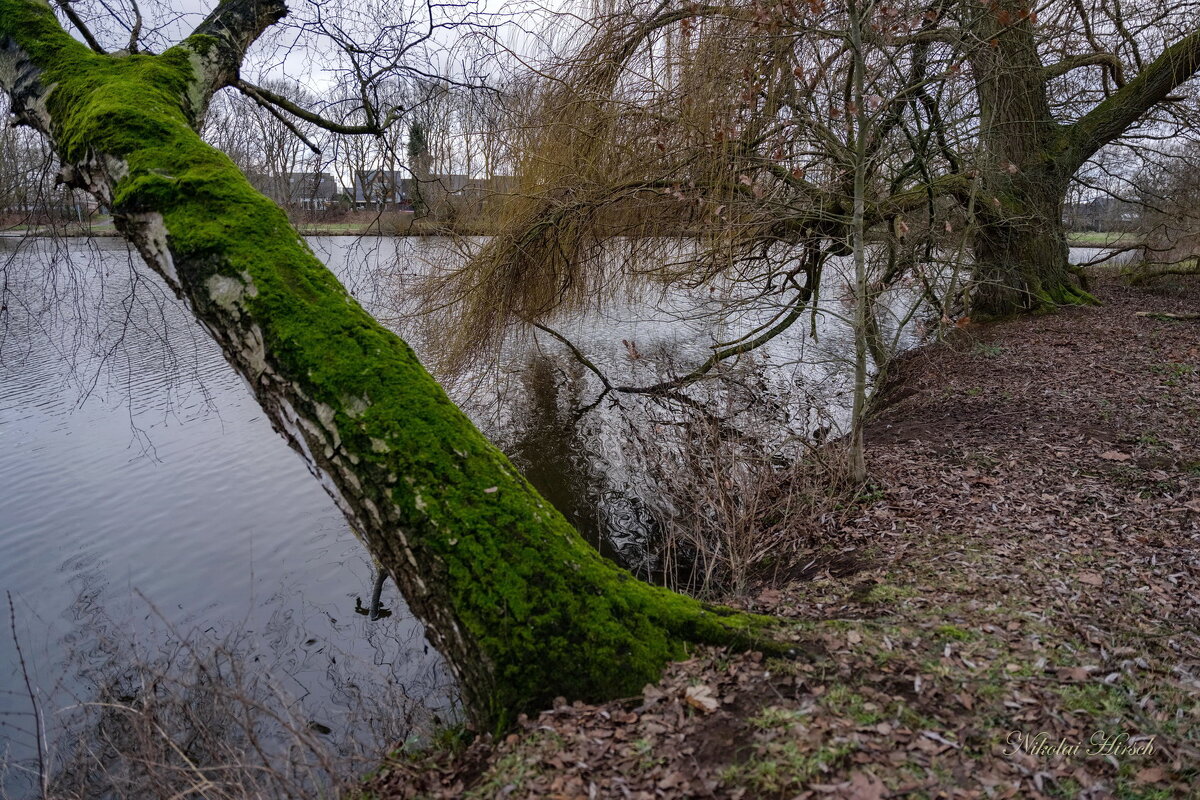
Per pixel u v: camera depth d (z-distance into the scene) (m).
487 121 8.68
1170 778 2.45
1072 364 9.62
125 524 8.19
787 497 6.24
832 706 2.82
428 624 3.08
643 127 8.73
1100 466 6.05
